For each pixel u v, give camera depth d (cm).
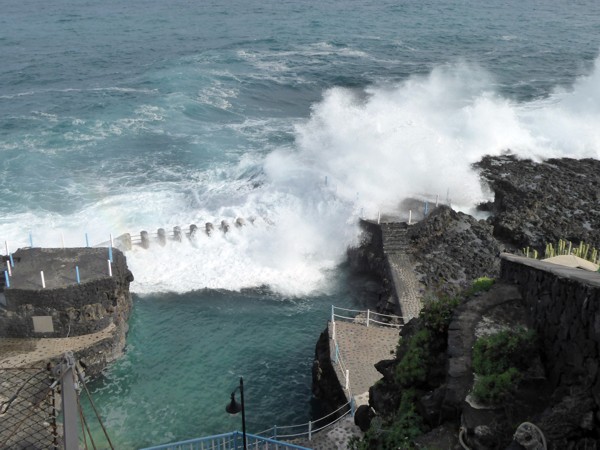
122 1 13662
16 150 5241
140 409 2748
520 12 12606
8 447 1741
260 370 3005
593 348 1162
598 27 11094
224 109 6388
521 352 1389
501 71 7944
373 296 3544
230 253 3856
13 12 12181
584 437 1097
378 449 1504
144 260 3750
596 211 4116
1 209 4284
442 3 13525
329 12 12300
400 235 3738
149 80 7269
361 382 2516
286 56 8588
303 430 2627
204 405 2780
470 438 1282
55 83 7275
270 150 5275
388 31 10562
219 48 8981
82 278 3003
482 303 1595
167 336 3228
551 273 1404
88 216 4194
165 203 4378
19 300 2917
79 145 5400
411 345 1675
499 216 4044
